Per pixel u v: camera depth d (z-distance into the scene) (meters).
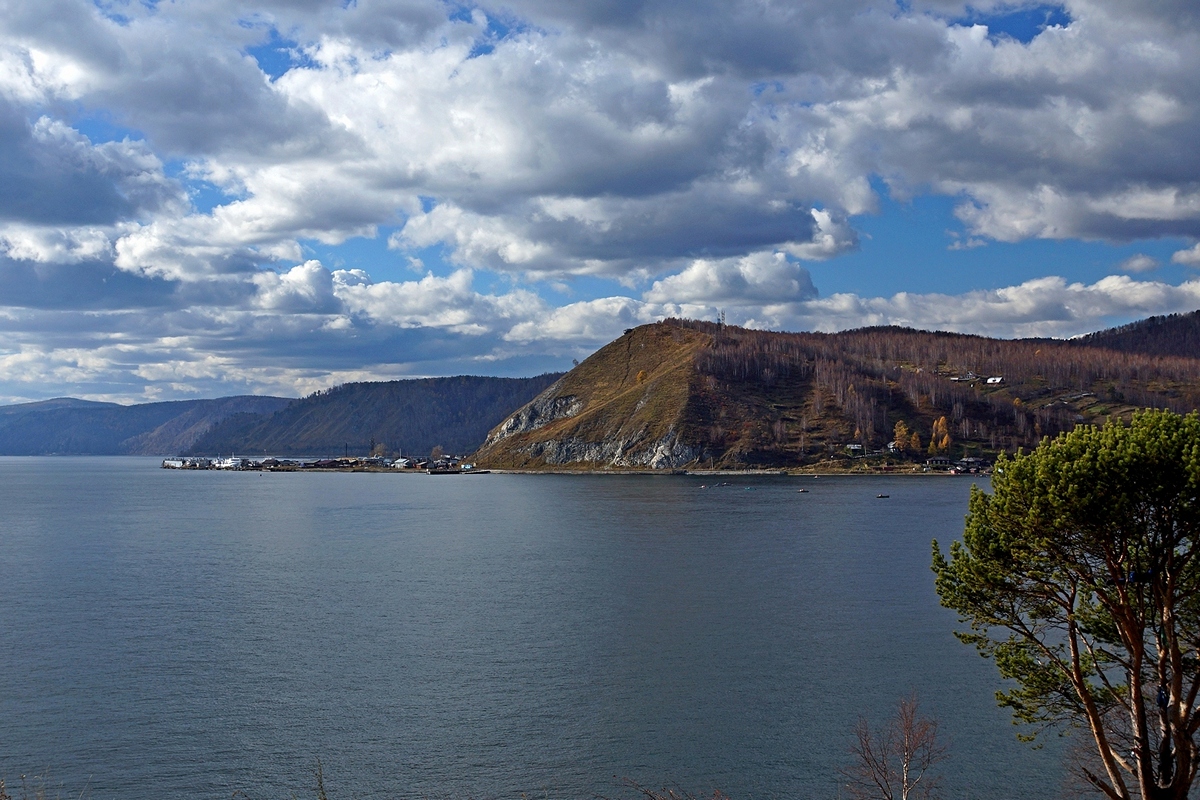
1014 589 32.16
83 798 47.06
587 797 47.16
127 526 177.88
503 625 81.50
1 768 50.69
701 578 105.19
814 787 47.88
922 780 48.03
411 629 80.25
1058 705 34.44
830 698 60.56
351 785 48.56
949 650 71.38
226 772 50.09
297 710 59.22
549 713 58.34
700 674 65.94
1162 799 28.11
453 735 54.91
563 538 148.75
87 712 58.97
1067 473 28.23
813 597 92.56
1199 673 28.92
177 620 84.75
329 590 100.44
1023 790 46.69
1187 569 29.72
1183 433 27.86
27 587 103.81
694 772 49.72
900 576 105.06
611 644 74.25
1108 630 33.09
